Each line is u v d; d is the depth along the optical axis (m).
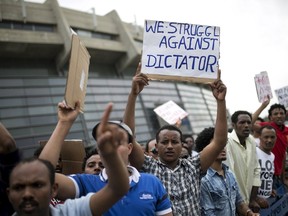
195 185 2.67
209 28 2.80
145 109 29.62
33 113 24.34
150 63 2.72
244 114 4.13
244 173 4.07
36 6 31.95
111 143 1.31
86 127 24.95
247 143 4.22
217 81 2.74
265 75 5.49
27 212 1.36
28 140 23.02
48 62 32.38
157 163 2.75
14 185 1.38
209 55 2.78
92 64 35.34
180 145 2.73
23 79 25.42
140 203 2.02
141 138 27.27
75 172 3.01
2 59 30.09
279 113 5.46
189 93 36.47
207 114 37.66
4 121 23.00
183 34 2.78
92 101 26.92
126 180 1.46
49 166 1.47
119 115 27.78
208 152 2.74
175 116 6.03
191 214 2.55
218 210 3.04
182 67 2.74
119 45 35.34
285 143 5.43
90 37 34.91
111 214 1.96
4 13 29.50
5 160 1.63
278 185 5.27
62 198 1.90
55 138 1.79
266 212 4.30
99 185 2.03
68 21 33.41
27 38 29.42
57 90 26.47
